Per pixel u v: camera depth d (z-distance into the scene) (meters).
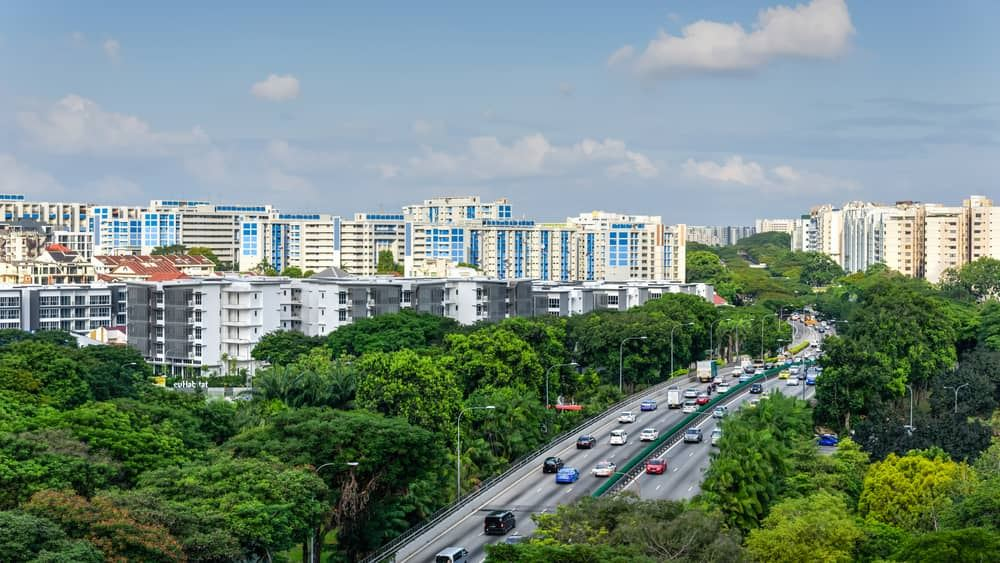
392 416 160.00
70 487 114.19
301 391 170.62
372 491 135.50
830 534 117.62
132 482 128.38
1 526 92.25
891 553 116.69
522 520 139.62
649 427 197.12
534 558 99.44
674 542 107.19
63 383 176.62
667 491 150.75
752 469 135.38
